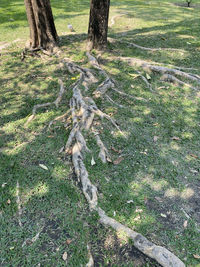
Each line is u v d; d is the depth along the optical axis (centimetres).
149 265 232
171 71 523
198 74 534
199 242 247
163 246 245
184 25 903
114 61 576
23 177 313
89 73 507
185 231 257
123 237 250
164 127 397
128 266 231
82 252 239
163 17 1034
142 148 357
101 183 305
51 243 247
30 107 441
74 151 341
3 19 981
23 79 527
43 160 339
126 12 1116
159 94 477
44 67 571
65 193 294
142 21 965
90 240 249
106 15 579
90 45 618
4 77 537
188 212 276
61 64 564
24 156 344
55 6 1194
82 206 280
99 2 555
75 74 523
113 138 371
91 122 384
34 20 620
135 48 665
